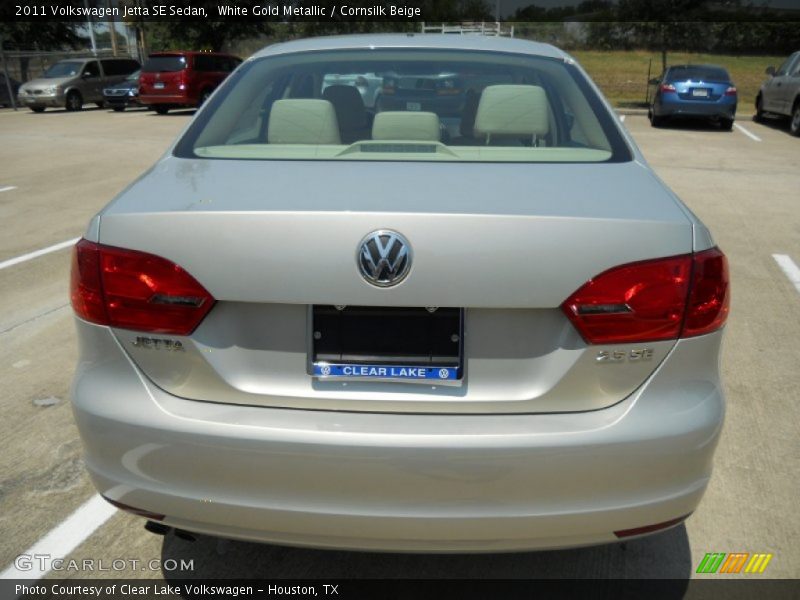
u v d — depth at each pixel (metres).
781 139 14.70
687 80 16.03
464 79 2.91
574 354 1.83
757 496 2.83
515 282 1.79
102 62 23.89
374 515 1.84
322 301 1.80
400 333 1.85
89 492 2.87
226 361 1.89
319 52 3.07
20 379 3.86
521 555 2.54
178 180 2.20
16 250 6.37
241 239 1.82
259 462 1.84
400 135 2.64
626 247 1.82
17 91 24.91
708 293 1.89
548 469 1.81
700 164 11.14
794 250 6.39
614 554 2.54
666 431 1.84
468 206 1.86
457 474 1.81
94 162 11.41
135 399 1.92
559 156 2.45
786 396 3.66
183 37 30.08
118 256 1.91
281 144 2.60
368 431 1.82
